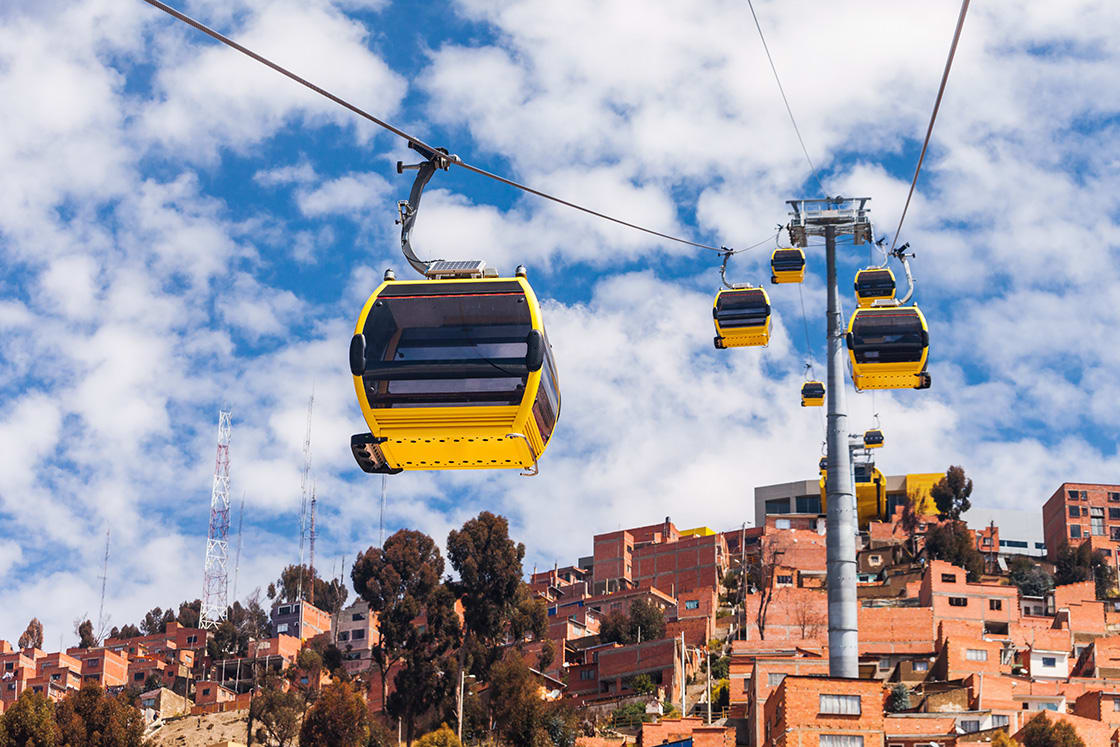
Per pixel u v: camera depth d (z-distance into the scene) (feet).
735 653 375.25
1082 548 499.92
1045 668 352.28
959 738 260.42
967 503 524.11
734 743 281.74
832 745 230.68
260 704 398.83
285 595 565.53
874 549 496.23
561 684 388.78
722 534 551.59
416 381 73.41
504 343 73.56
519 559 386.93
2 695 467.11
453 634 371.97
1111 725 284.41
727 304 153.99
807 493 597.93
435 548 392.06
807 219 155.94
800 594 379.14
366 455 76.07
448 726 351.25
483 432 73.51
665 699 360.69
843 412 154.40
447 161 80.94
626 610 455.63
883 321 125.18
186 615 595.47
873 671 244.01
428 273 76.84
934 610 372.99
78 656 492.54
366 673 442.09
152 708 452.76
